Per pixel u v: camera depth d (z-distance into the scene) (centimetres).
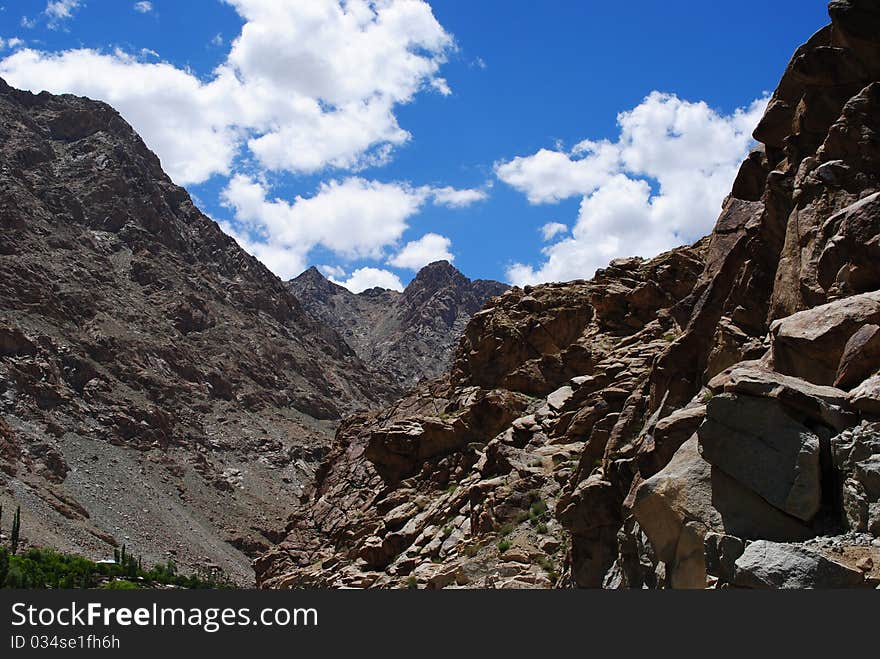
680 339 2861
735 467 1661
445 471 5975
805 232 2395
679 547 1794
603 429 3459
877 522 1452
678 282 5788
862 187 2348
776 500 1598
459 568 3919
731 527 1656
